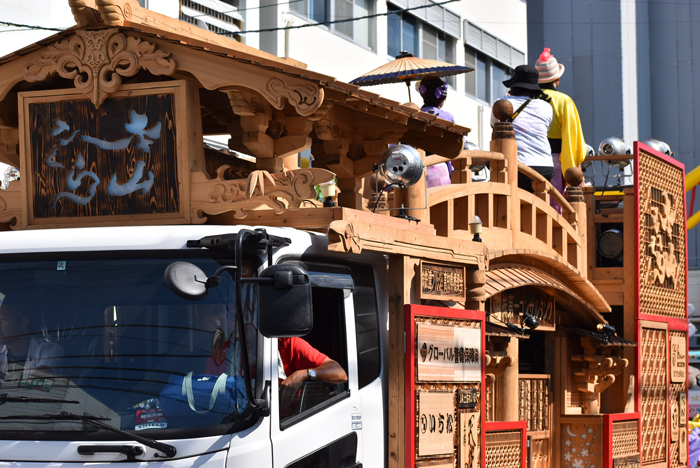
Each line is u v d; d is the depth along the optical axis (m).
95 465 3.51
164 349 3.71
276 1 17.75
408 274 5.05
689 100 31.62
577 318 9.43
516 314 8.27
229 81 4.48
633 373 9.76
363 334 4.86
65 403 3.64
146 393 3.63
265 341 3.79
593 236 10.52
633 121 30.33
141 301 3.77
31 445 3.57
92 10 4.59
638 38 31.83
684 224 11.23
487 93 26.28
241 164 6.41
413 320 4.93
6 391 3.71
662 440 10.23
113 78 4.59
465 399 5.41
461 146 6.22
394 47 21.81
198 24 15.70
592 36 30.25
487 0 25.94
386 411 4.95
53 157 4.73
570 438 8.98
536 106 10.40
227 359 3.70
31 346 3.79
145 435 3.54
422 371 4.98
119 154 4.62
